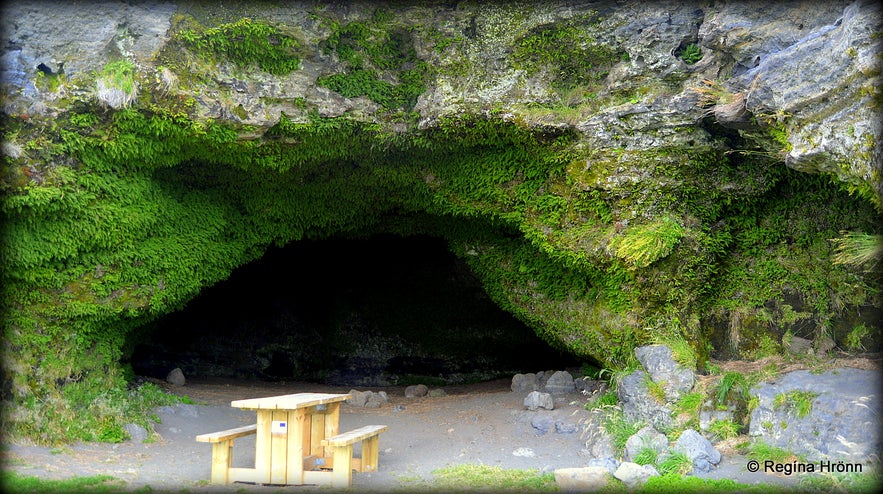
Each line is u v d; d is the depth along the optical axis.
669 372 7.81
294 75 8.68
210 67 8.30
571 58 8.71
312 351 14.47
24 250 7.62
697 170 8.25
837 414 6.66
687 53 8.12
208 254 9.50
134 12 8.05
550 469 7.09
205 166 9.27
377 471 7.12
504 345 14.04
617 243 8.32
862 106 5.82
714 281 8.66
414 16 8.96
